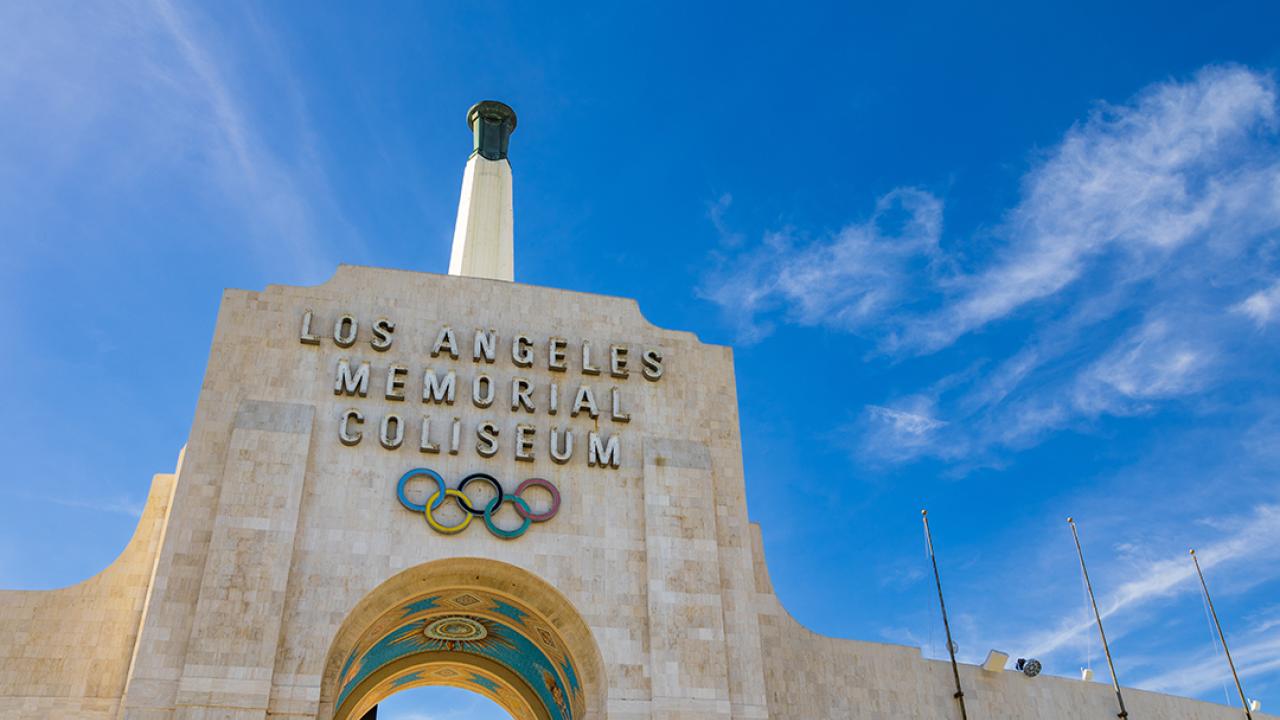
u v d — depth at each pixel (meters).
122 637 43.41
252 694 38.66
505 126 69.62
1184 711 56.44
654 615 43.88
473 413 46.31
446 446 45.22
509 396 47.09
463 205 66.38
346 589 41.69
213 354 44.97
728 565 46.38
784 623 49.56
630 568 44.97
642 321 50.84
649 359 49.47
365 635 44.00
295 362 45.53
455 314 48.34
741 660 44.53
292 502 42.25
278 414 43.94
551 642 46.12
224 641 39.31
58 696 41.94
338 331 46.28
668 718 42.06
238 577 40.50
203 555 41.09
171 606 39.94
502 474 45.41
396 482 44.06
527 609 45.09
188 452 42.84
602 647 43.25
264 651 39.44
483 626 48.91
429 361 47.03
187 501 41.94
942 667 51.72
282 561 41.16
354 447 44.34
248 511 41.72
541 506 45.25
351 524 42.88
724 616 45.22
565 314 49.84
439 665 53.69
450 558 43.31
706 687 42.97
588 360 48.66
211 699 38.31
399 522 43.41
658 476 46.72
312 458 43.69
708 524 46.22
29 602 43.31
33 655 42.47
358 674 47.81
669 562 45.03
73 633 43.12
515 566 43.78
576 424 47.38
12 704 41.53
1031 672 52.94
